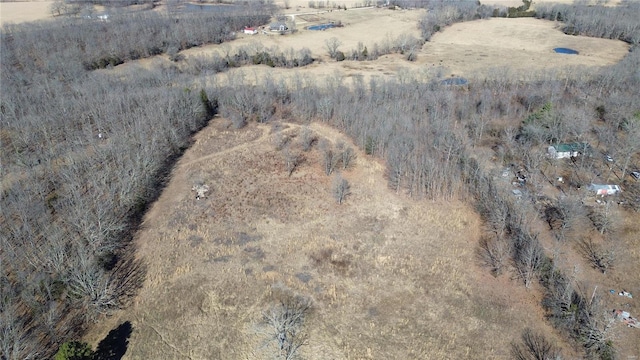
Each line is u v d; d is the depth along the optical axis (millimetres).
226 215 79250
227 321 59562
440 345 56469
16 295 61531
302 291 63938
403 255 70250
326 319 59812
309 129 108500
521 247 68250
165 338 57469
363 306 61719
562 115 99562
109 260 67438
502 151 91375
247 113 115812
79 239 69250
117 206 78688
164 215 79250
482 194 80312
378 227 76250
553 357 53969
